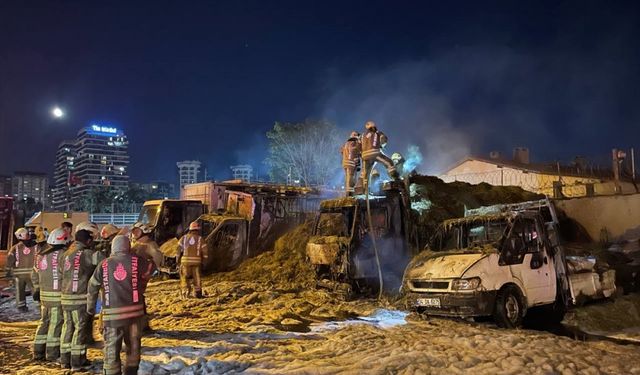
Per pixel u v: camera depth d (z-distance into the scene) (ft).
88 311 19.20
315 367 20.15
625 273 38.19
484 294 28.22
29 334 29.73
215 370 20.95
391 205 42.37
